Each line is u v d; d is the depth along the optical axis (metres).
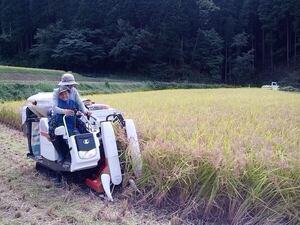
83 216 3.67
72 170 4.12
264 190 3.51
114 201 4.03
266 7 50.34
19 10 51.91
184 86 38.41
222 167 3.66
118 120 4.69
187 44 48.28
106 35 47.25
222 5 52.62
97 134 4.42
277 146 4.22
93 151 4.14
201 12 50.03
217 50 48.09
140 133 4.84
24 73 30.27
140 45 45.28
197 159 3.84
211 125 5.75
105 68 47.09
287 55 49.44
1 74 28.25
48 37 46.38
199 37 48.09
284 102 11.84
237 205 3.57
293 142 4.44
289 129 5.41
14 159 5.94
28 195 4.27
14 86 23.67
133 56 45.06
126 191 4.09
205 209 3.65
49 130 4.54
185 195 3.79
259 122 6.20
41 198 4.17
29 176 5.01
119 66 47.09
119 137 4.48
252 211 3.54
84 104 4.95
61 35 46.47
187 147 4.03
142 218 3.64
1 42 51.66
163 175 3.93
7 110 9.99
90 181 4.33
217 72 47.59
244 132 5.05
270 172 3.52
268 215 3.46
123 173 4.35
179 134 4.77
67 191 4.35
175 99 13.10
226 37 50.72
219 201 3.67
